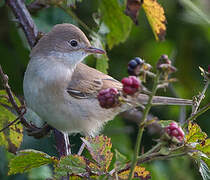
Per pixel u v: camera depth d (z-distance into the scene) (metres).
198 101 6.78
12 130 8.52
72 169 6.62
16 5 9.91
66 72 10.29
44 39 10.26
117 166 6.57
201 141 6.49
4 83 7.82
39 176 9.63
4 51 11.02
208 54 12.32
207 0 11.55
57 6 9.67
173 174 11.00
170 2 11.62
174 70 5.36
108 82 11.00
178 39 12.26
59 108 9.97
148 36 12.45
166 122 6.39
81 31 10.59
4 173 9.96
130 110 11.66
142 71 5.54
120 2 9.20
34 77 9.85
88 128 10.57
